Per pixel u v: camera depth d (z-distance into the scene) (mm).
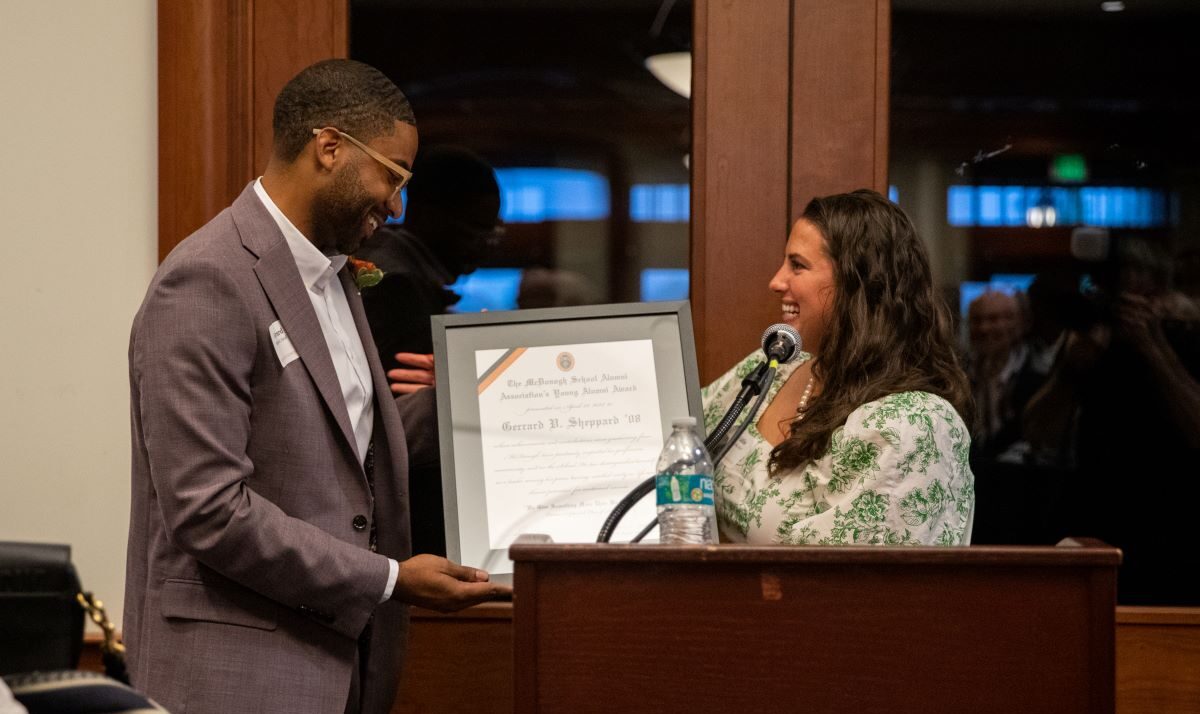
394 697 2078
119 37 2529
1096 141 2543
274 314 1854
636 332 2107
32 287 2529
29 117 2531
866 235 2053
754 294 2557
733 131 2561
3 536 2527
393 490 2008
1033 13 2549
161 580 1831
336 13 2590
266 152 2572
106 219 2529
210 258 1808
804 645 1438
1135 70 2533
